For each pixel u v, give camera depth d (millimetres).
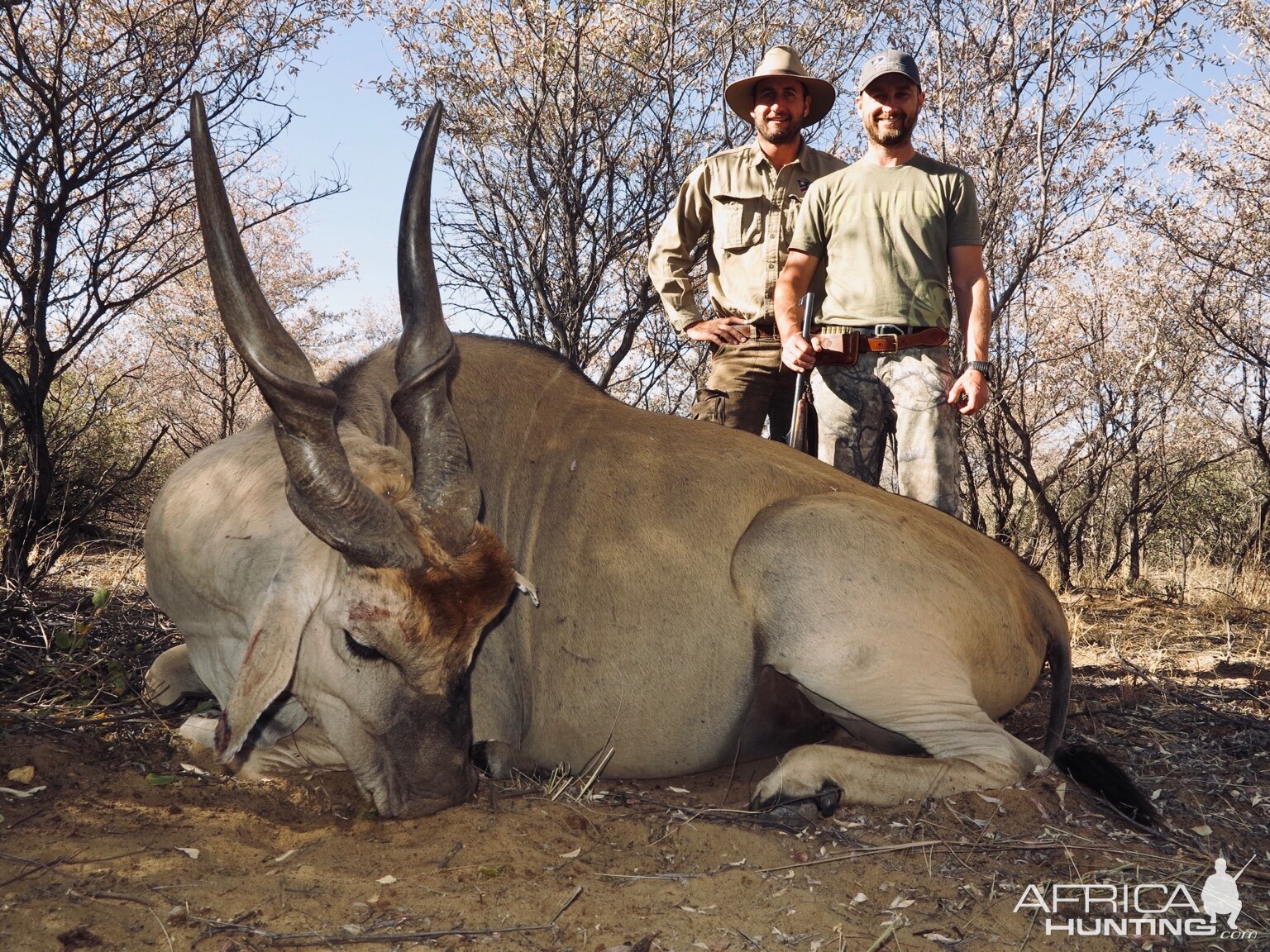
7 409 7582
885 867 3229
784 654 3781
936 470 5223
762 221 6188
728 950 2740
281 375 2869
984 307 5316
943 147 8961
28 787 3439
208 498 3557
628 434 4145
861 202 5430
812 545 3812
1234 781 4062
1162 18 8359
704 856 3291
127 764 3732
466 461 3242
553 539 3969
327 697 3305
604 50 8305
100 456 8438
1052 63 8539
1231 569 9570
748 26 8578
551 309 8086
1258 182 9930
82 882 2863
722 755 3977
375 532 3000
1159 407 9852
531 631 3939
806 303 5445
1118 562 9562
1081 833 3496
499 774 3729
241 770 3695
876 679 3719
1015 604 4102
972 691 3859
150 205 8234
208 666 3693
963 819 3500
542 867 3139
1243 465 11047
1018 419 9867
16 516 5875
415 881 3006
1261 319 10125
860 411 5398
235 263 2877
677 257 6449
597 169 8359
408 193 3244
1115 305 10148
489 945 2697
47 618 5102
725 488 4016
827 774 3521
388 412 3898
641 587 3887
